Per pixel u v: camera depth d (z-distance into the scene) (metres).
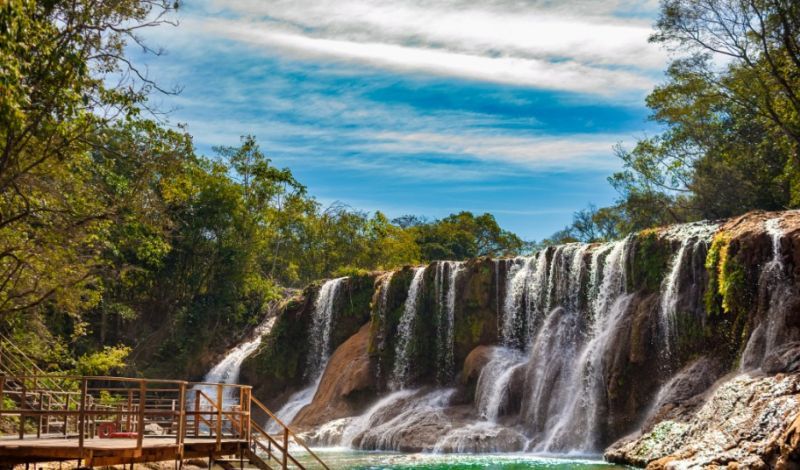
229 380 60.16
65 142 23.25
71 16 22.73
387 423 41.50
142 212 27.66
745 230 32.00
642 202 58.16
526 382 40.06
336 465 31.08
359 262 84.69
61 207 25.08
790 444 19.56
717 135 52.81
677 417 28.69
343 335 56.03
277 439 43.53
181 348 64.75
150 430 31.67
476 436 37.12
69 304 29.72
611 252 39.56
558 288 42.22
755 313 30.58
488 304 46.09
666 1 43.09
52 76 21.80
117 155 26.44
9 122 17.89
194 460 25.11
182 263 67.62
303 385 57.44
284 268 85.25
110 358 43.91
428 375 47.59
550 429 37.50
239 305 70.12
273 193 76.56
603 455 31.05
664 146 56.56
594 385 36.56
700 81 45.50
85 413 15.62
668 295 35.09
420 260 90.25
